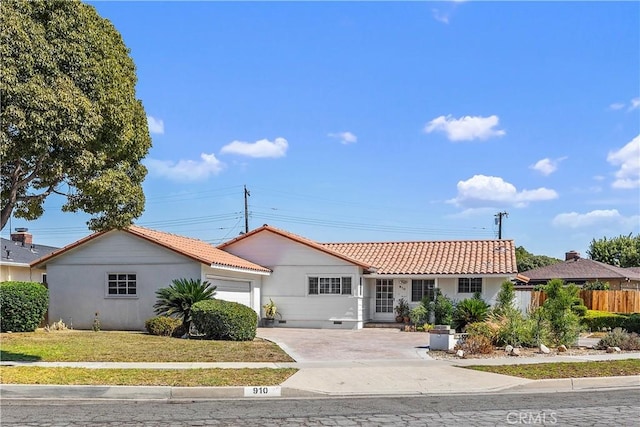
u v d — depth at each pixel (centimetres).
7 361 1395
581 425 846
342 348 1830
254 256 2864
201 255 2367
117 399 1069
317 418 895
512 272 2686
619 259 5816
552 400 1067
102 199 1453
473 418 896
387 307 2912
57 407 984
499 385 1209
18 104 1166
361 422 865
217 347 1728
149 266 2345
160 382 1155
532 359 1551
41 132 1187
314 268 2794
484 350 1670
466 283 2805
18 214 1597
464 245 3092
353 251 3183
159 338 1952
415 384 1212
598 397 1104
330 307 2759
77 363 1392
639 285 4491
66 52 1270
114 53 1442
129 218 1542
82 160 1276
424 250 3094
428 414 929
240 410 960
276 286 2828
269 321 2808
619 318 2562
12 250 3206
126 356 1516
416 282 2880
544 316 1828
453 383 1223
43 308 2186
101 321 2359
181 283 2153
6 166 1373
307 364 1450
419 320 2686
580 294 3162
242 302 2652
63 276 2411
